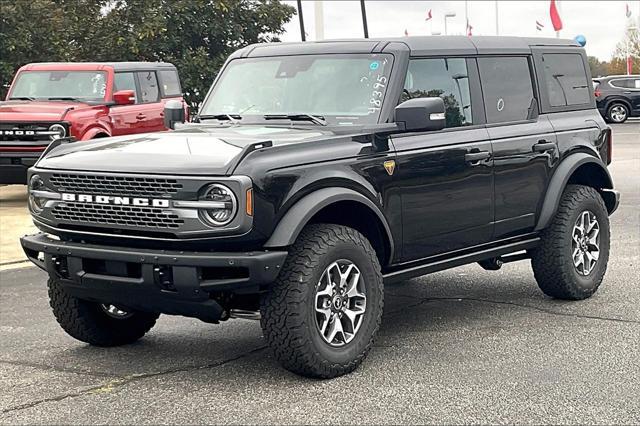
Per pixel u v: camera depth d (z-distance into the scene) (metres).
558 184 7.45
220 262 5.18
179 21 24.58
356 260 5.73
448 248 6.64
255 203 5.21
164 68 16.61
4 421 5.01
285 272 5.44
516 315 7.32
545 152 7.38
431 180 6.38
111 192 5.48
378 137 6.07
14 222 13.11
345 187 5.74
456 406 5.12
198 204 5.20
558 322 7.05
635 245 10.50
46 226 5.83
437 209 6.46
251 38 26.38
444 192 6.50
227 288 5.25
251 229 5.21
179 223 5.27
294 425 4.87
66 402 5.32
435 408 5.09
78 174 5.56
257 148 5.36
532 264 7.70
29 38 21.28
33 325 7.34
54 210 5.73
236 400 5.29
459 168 6.59
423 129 6.09
